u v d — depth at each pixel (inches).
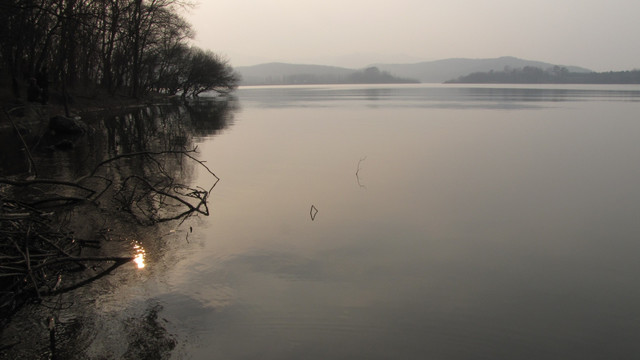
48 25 1147.9
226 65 3435.0
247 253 323.3
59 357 200.1
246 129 1229.7
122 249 323.9
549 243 358.6
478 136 1069.8
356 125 1349.7
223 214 419.8
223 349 209.9
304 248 335.3
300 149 856.3
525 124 1362.0
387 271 299.1
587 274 301.1
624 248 348.8
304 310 245.0
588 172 642.8
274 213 425.7
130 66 2082.9
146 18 1819.6
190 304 247.9
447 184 562.3
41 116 1100.5
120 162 672.4
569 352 215.3
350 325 232.5
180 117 1624.0
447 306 254.2
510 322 239.6
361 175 613.3
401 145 914.1
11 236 274.1
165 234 358.9
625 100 2800.2
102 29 933.2
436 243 354.0
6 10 725.3
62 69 1129.4
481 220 416.8
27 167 613.6
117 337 215.9
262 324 230.4
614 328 236.1
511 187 548.4
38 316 231.6
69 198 377.4
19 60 1362.0
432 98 3344.0
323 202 469.7
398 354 210.2
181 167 649.0
